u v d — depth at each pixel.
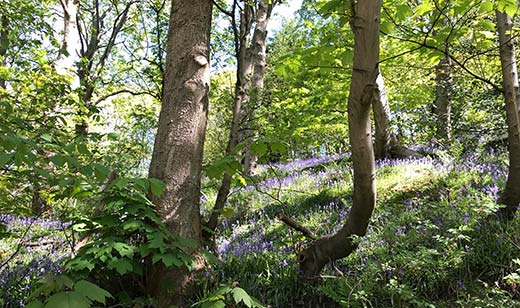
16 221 7.05
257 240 5.38
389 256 3.60
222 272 3.63
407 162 8.80
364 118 3.11
